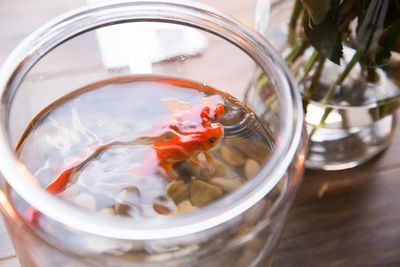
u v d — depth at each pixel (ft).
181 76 1.63
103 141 1.45
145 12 1.52
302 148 1.39
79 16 1.49
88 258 1.25
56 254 1.29
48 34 1.46
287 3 1.81
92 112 1.51
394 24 1.68
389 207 1.85
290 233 1.79
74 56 1.55
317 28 1.68
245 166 1.40
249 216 1.26
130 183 1.37
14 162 1.28
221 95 1.57
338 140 1.90
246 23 1.50
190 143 1.40
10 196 1.29
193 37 1.57
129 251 1.23
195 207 1.33
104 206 1.32
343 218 1.82
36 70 1.47
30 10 2.11
